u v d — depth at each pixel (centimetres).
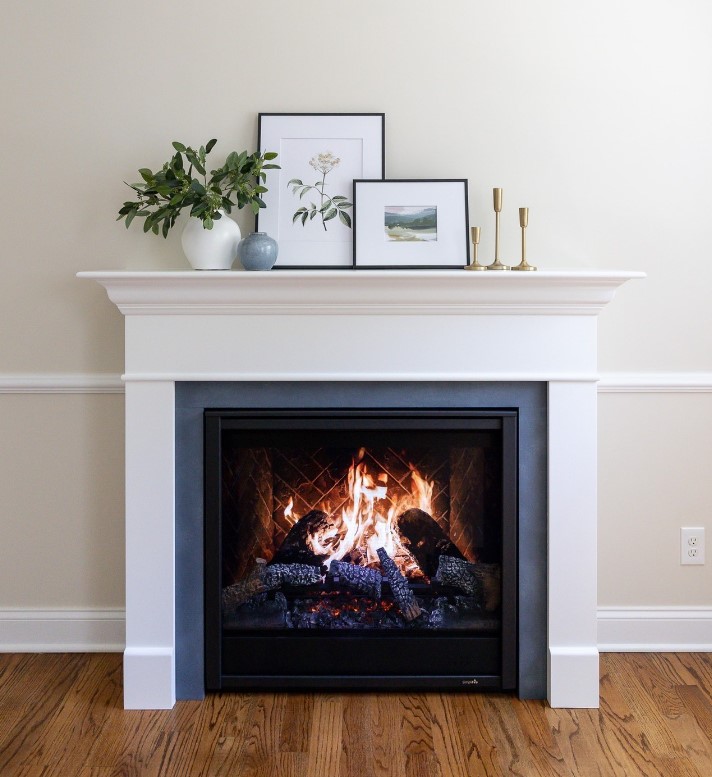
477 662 269
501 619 266
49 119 291
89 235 294
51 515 302
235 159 272
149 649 264
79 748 238
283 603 271
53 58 290
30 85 291
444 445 266
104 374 298
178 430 266
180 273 251
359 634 270
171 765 230
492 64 290
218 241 269
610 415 299
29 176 293
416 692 273
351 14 289
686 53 290
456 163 291
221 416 263
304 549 273
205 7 289
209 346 262
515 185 292
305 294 256
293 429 264
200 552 267
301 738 244
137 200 293
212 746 239
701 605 303
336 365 262
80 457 300
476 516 270
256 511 271
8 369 298
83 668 291
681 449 300
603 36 289
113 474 300
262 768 228
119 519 301
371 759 232
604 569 303
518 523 265
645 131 291
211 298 258
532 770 227
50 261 295
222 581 269
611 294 254
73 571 303
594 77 290
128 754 235
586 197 292
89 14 289
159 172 271
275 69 290
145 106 291
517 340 260
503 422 262
